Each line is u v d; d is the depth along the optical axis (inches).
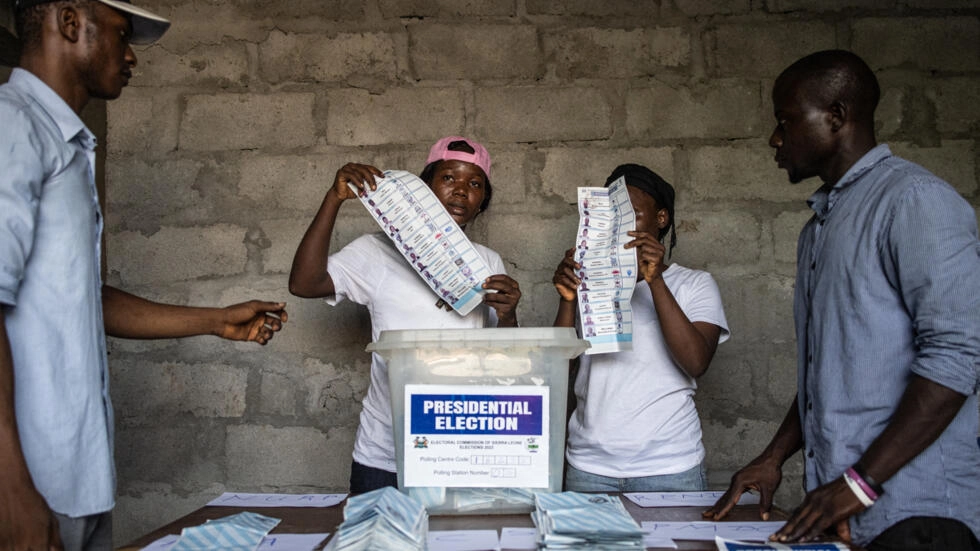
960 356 50.7
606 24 112.3
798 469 109.7
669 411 80.2
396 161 111.1
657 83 112.0
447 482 56.4
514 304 76.9
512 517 56.5
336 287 83.3
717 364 109.9
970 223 53.6
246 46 112.1
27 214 51.3
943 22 112.2
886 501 53.7
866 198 57.5
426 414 56.6
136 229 111.0
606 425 80.0
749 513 60.5
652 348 81.4
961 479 53.9
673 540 52.7
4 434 48.5
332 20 112.2
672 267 87.3
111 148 111.3
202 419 109.5
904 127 111.6
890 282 55.5
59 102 56.4
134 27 65.1
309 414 109.4
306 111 111.7
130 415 109.4
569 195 111.0
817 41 112.0
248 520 56.1
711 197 111.2
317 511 60.7
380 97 111.7
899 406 52.5
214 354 109.9
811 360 60.9
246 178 111.2
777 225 111.1
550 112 111.7
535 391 56.4
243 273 110.7
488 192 92.9
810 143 60.7
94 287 57.7
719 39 112.2
